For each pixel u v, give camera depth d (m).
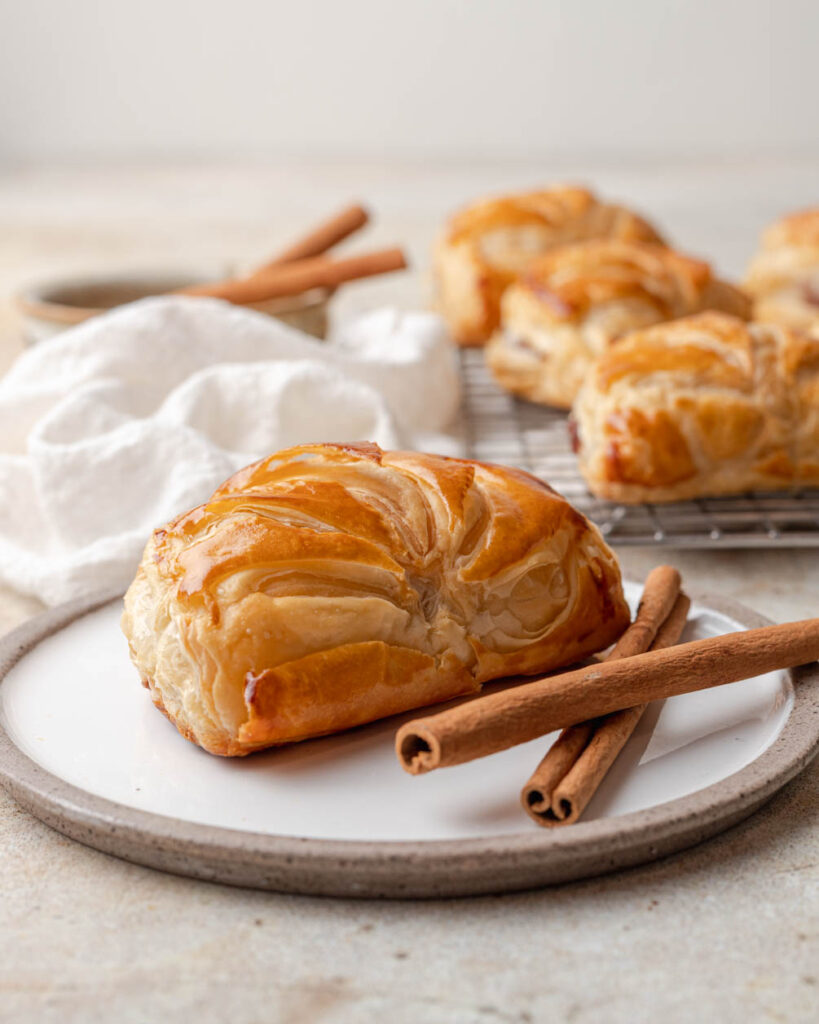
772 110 1.79
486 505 0.44
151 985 0.36
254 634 0.40
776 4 1.73
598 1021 0.35
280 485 0.43
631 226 0.85
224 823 0.39
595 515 0.58
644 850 0.38
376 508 0.43
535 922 0.37
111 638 0.47
